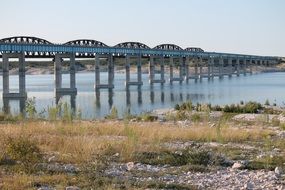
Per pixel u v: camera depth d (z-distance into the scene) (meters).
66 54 167.50
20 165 19.36
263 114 56.12
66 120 39.84
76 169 19.22
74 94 154.75
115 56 199.25
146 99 129.62
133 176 18.14
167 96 139.88
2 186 15.55
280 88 171.75
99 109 97.00
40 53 161.00
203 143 29.03
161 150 24.27
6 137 25.92
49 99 130.75
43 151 23.52
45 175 17.83
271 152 25.09
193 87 189.75
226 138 30.42
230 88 176.50
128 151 22.88
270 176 18.05
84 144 24.70
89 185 16.23
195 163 21.22
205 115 51.56
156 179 17.50
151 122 48.00
